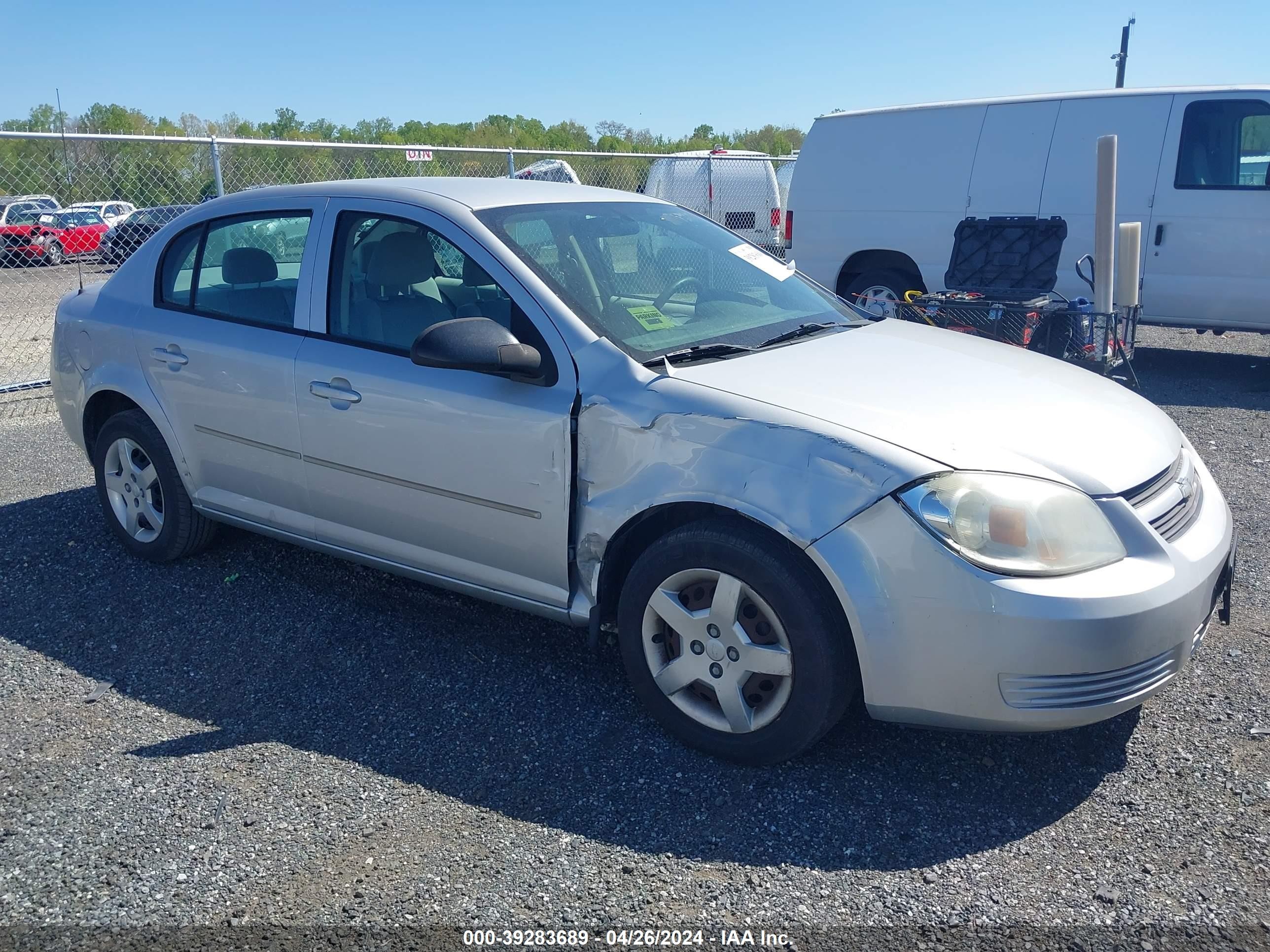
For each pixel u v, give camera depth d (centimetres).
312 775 306
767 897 251
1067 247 892
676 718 317
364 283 377
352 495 381
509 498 336
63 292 1381
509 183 412
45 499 563
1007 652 266
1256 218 823
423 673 369
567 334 328
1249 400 794
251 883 258
